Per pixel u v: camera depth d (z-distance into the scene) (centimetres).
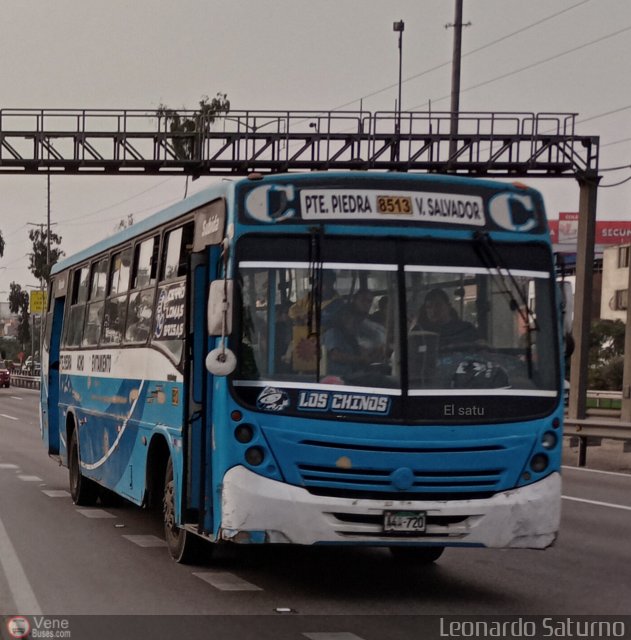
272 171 3525
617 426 2145
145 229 1195
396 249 870
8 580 938
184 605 841
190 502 895
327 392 838
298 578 965
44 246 11288
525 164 3434
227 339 843
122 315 1273
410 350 851
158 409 1060
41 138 3453
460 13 4072
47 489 1702
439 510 834
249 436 838
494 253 886
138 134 3488
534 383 875
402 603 862
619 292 8394
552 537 867
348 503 825
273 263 858
